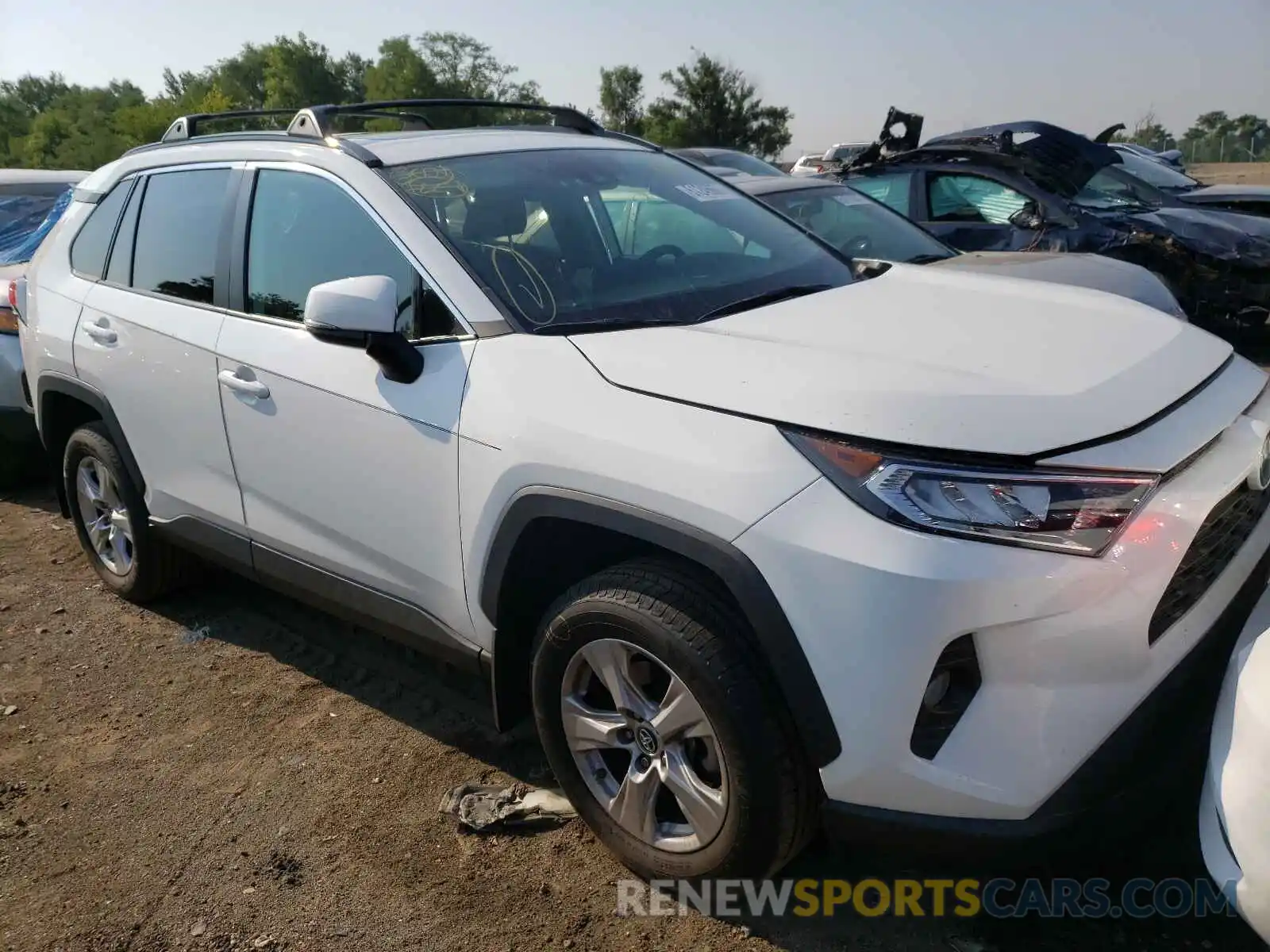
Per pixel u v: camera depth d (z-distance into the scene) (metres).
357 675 3.51
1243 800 1.72
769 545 1.91
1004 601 1.78
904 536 1.82
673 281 2.85
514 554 2.37
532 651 2.59
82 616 4.10
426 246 2.65
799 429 1.96
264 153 3.18
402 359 2.53
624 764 2.48
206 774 2.98
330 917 2.38
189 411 3.28
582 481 2.16
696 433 2.05
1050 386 2.03
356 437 2.69
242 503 3.22
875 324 2.45
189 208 3.42
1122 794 1.91
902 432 1.89
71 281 3.94
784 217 3.54
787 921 2.26
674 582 2.12
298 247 2.98
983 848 1.89
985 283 2.94
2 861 2.66
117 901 2.49
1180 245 6.62
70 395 3.90
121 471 3.80
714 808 2.15
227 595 4.22
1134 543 1.83
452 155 3.03
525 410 2.30
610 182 3.22
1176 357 2.31
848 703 1.88
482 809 2.69
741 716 2.01
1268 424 2.26
